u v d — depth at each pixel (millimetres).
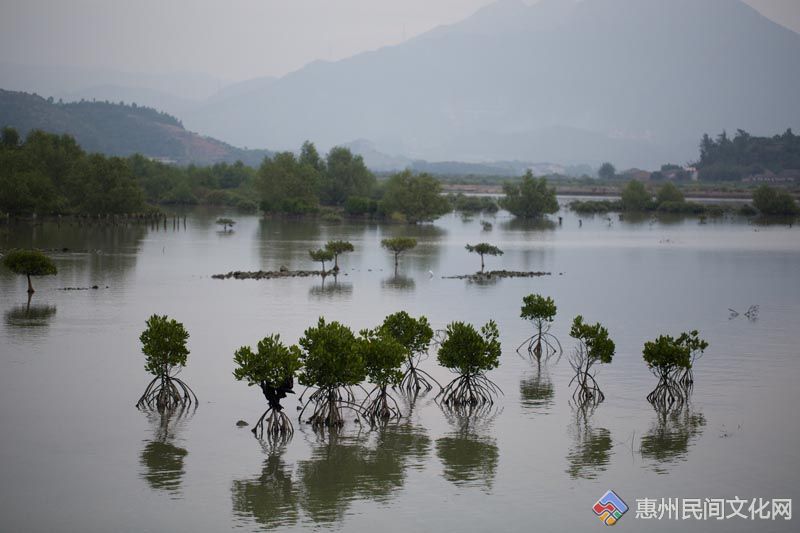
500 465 40594
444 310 85188
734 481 38781
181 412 48156
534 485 38281
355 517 34875
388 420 47625
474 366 50250
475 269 126000
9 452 41219
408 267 127625
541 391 53938
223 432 44812
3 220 186375
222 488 37562
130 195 196000
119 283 101250
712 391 53844
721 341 70250
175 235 177625
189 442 43188
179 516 34625
